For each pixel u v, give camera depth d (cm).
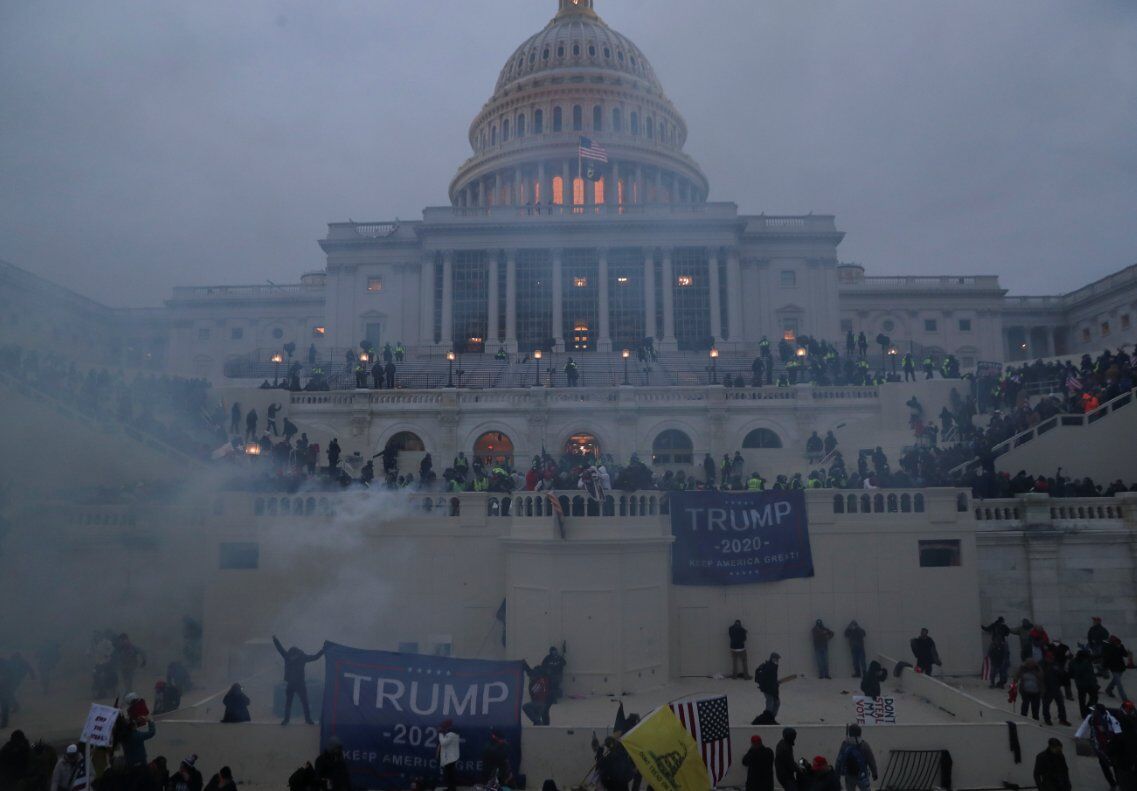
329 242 7256
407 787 1691
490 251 6788
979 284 8975
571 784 1744
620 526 2361
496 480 2945
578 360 6038
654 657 2389
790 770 1470
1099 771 1805
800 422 4331
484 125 9862
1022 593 2628
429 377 5288
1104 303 8469
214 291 8925
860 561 2550
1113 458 3234
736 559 2516
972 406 3844
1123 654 2133
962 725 1795
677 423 4356
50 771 1488
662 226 6731
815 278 7112
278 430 4362
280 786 1762
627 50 9950
